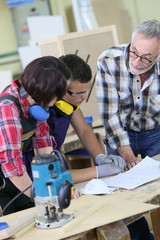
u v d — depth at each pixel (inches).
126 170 80.8
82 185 72.9
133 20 212.8
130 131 96.4
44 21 239.5
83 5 237.0
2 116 60.2
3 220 58.6
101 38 126.2
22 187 62.3
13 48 280.8
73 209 58.8
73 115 89.0
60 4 272.4
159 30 77.5
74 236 51.0
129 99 89.9
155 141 96.2
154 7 197.9
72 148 114.8
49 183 52.8
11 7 276.8
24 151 71.1
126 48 86.0
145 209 55.0
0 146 60.2
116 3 220.2
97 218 53.7
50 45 124.3
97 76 90.4
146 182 69.4
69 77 61.0
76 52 123.3
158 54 79.5
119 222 53.6
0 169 67.6
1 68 279.6
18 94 63.2
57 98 59.0
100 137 123.9
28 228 54.1
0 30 278.5
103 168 77.6
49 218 54.5
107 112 90.6
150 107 90.4
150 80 86.4
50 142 74.2
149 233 82.0
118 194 64.6
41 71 56.8
